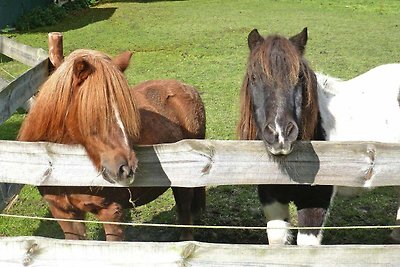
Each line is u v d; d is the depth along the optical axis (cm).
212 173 303
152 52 1434
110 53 1434
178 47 1493
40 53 689
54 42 604
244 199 618
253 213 584
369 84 464
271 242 423
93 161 304
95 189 342
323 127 414
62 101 317
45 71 611
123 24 1911
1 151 303
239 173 304
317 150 302
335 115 426
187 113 480
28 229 538
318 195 395
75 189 344
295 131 306
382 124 438
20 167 305
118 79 306
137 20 2002
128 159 294
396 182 305
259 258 283
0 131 792
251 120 376
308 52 1406
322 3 2488
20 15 1922
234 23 1902
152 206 598
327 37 1623
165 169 305
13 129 802
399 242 525
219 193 633
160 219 570
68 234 375
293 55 331
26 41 1598
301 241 411
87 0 2492
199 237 535
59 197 353
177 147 301
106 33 1734
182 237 507
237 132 406
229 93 1045
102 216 361
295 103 328
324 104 428
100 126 298
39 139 339
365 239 533
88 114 298
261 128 335
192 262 283
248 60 367
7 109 487
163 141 414
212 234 540
